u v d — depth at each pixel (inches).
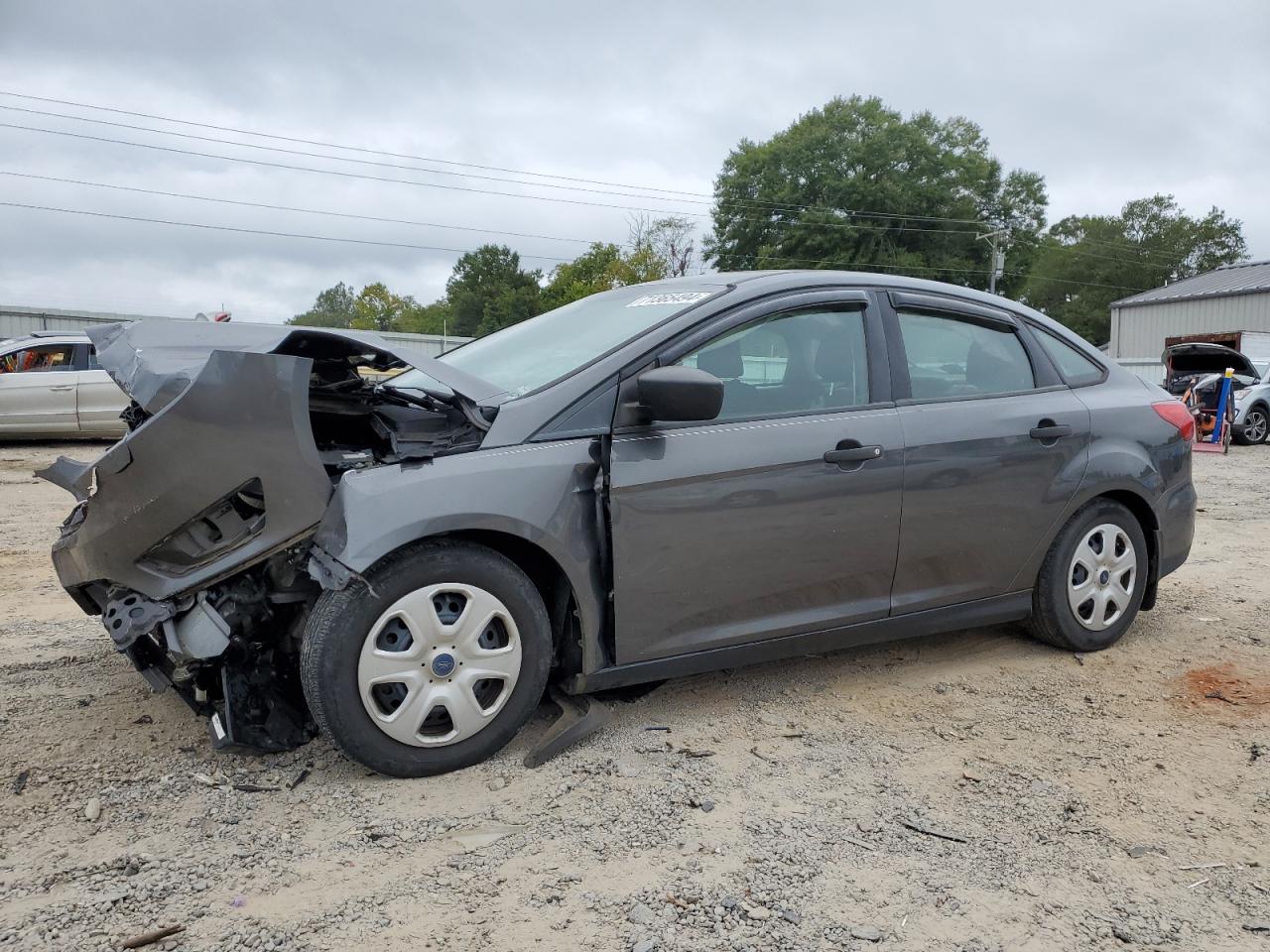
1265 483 420.5
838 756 124.9
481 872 96.0
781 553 132.3
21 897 89.7
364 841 101.3
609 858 99.0
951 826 107.0
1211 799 114.3
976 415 149.7
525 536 115.8
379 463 114.3
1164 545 173.0
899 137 2176.4
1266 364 679.7
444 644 113.9
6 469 413.7
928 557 146.1
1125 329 1614.2
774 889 93.8
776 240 2230.6
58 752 120.3
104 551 110.1
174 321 145.3
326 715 108.5
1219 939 87.0
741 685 149.7
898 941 85.9
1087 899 93.0
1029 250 2413.9
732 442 128.3
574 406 122.7
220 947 83.3
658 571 124.0
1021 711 141.3
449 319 3265.3
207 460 107.0
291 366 108.5
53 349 496.7
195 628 108.8
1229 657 167.2
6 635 169.8
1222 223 2768.2
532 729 129.7
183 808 107.2
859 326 144.6
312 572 107.5
